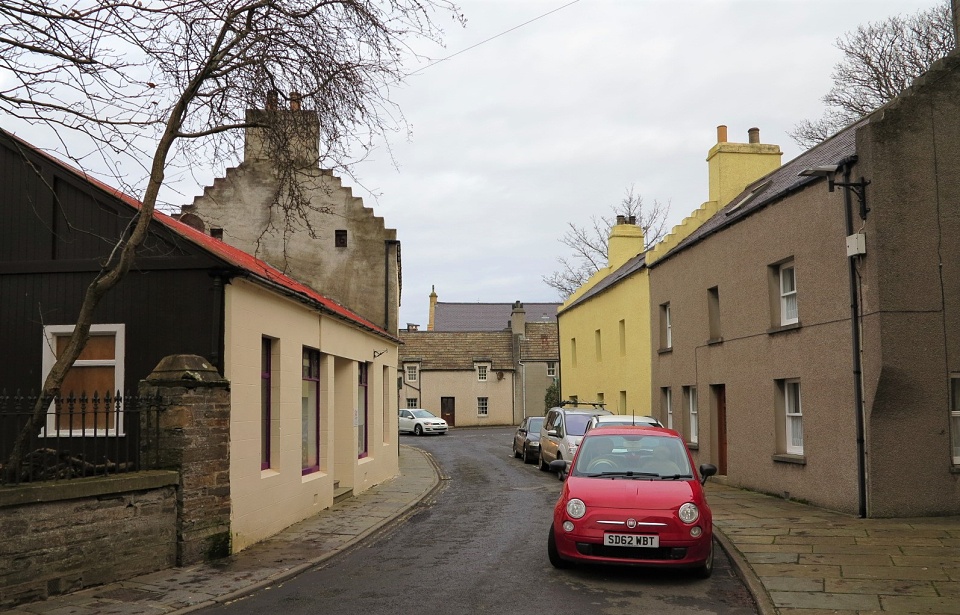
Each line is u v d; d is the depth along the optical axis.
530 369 57.41
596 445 10.65
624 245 34.81
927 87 12.63
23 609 7.59
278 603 7.91
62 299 10.76
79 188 10.80
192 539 9.60
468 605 7.76
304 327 13.76
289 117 9.54
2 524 7.56
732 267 17.45
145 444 9.48
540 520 13.35
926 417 12.28
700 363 19.31
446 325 70.62
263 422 12.17
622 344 27.28
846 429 12.91
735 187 22.97
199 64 8.94
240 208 24.52
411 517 14.12
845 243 13.00
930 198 12.47
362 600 7.98
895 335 12.15
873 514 12.21
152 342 10.52
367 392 19.58
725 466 18.48
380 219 25.16
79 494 8.22
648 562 8.77
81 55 7.55
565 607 7.70
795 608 7.52
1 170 10.99
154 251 10.58
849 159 12.84
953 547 9.98
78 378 10.75
